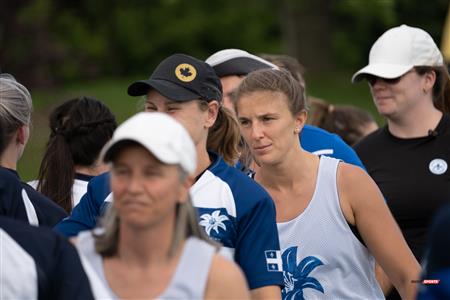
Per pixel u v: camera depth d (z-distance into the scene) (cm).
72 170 1456
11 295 960
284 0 6569
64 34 7838
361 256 1356
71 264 976
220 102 1316
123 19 8044
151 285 947
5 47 5559
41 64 5622
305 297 1348
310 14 6438
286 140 1316
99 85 6469
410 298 1333
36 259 972
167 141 920
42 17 5991
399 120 1675
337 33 7356
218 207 1245
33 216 1260
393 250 1331
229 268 950
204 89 1290
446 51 2883
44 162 1466
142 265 952
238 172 1275
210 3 8162
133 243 945
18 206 1227
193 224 965
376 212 1335
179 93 1275
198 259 948
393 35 1698
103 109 1488
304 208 1345
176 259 950
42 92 5572
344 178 1341
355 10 6862
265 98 1304
